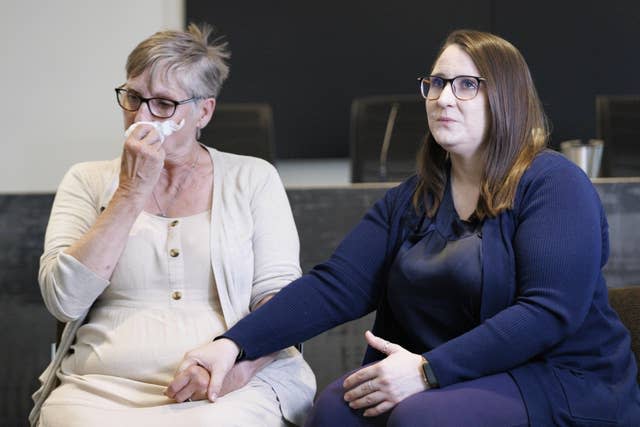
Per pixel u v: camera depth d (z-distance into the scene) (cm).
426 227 263
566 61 755
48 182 710
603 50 754
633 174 561
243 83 746
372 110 545
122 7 708
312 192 379
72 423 244
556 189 245
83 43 705
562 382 233
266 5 740
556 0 750
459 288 246
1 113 703
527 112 257
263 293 277
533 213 244
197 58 276
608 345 247
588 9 752
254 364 259
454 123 255
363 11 746
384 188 379
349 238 277
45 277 265
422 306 254
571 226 239
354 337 362
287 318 261
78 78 705
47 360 371
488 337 231
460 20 749
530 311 232
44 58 702
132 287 273
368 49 747
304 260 378
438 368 229
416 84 749
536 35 752
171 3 726
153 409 246
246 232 280
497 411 223
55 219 281
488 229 249
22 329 372
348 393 235
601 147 468
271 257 280
